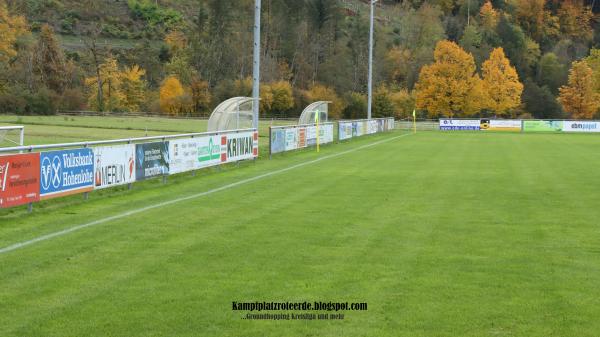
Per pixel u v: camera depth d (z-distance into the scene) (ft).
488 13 458.09
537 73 391.04
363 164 85.25
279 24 388.78
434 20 418.31
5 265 29.71
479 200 52.19
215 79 359.66
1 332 20.97
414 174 72.43
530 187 60.85
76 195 52.80
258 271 28.89
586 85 276.41
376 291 25.77
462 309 23.56
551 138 162.20
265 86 310.65
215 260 30.94
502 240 36.11
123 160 55.83
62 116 260.83
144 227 39.60
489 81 259.80
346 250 33.24
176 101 299.58
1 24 318.24
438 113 250.78
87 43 384.06
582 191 58.08
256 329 21.43
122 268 29.32
